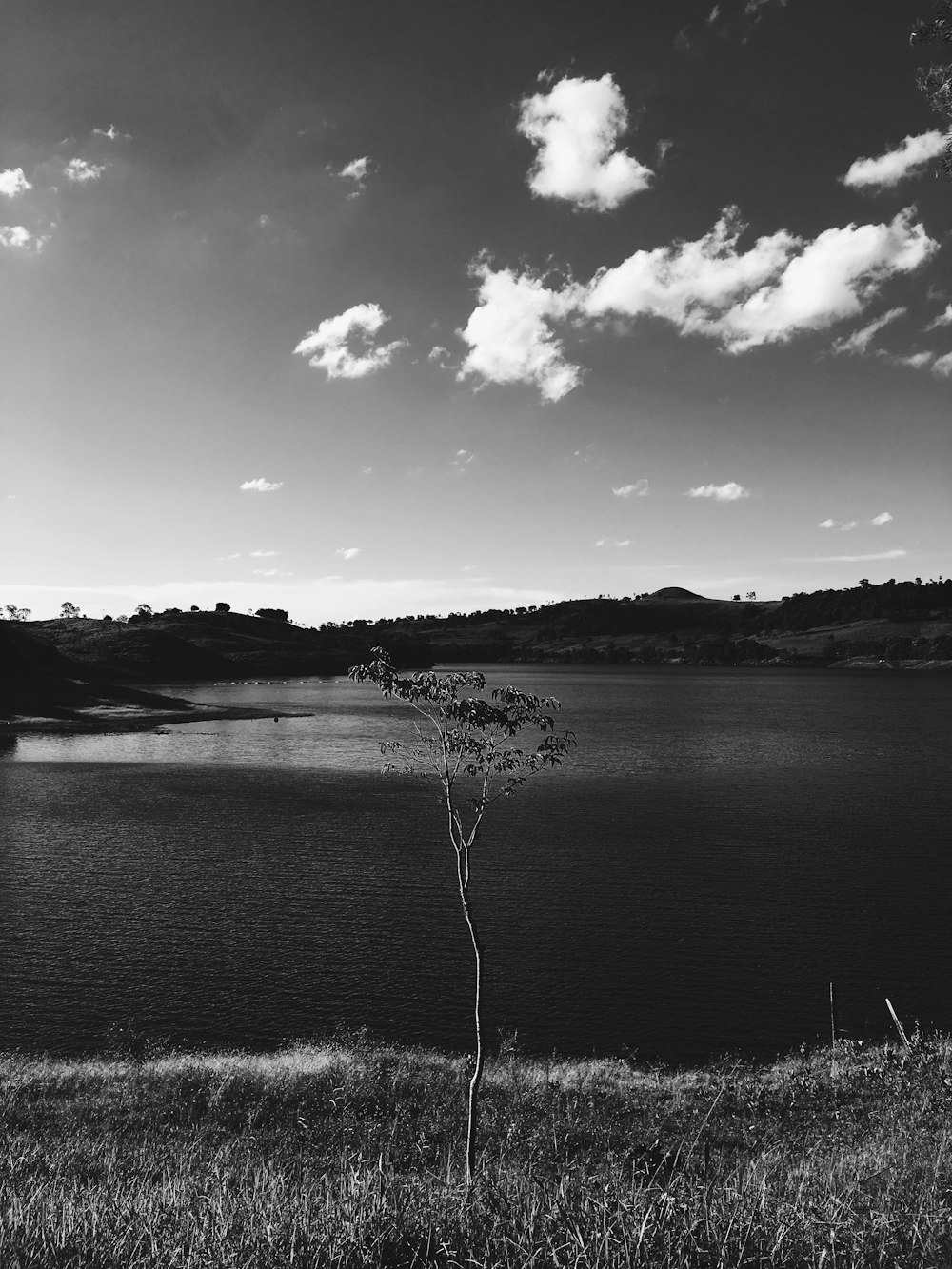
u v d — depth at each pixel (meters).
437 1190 7.79
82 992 27.80
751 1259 5.51
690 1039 24.48
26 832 51.00
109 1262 5.91
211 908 36.34
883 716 133.38
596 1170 11.23
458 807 58.47
